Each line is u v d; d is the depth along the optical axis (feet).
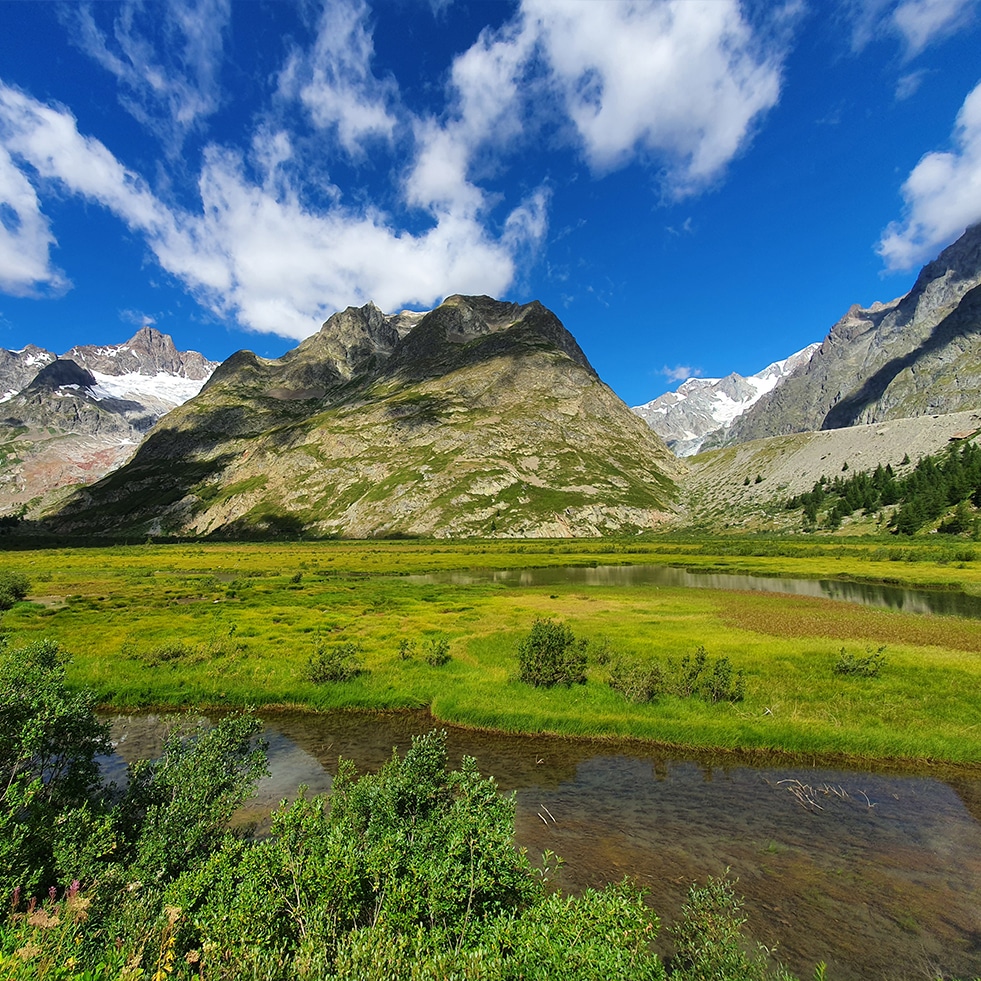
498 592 214.07
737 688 83.35
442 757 39.22
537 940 22.43
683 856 44.11
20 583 209.05
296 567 340.80
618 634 126.82
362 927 24.97
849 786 58.54
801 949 33.17
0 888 26.37
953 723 72.33
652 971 23.15
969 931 35.29
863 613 156.46
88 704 40.01
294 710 83.92
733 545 435.94
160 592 220.23
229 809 38.29
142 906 26.27
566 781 59.57
